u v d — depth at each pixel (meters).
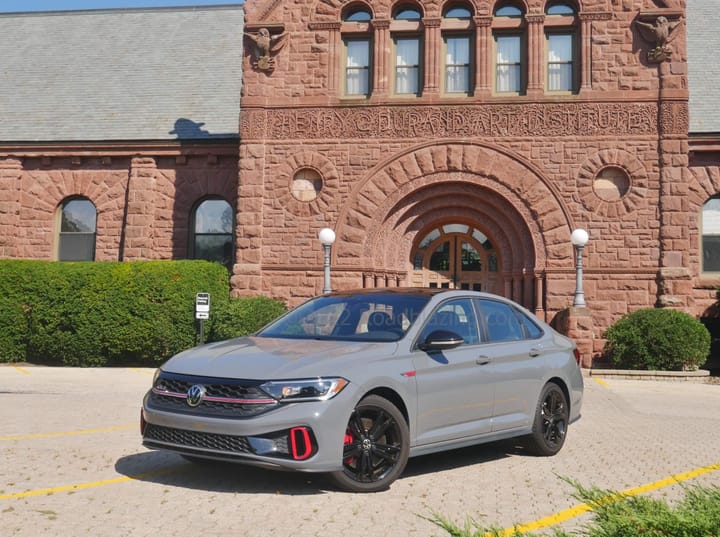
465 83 19.64
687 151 18.55
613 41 18.95
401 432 6.48
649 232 18.56
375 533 5.20
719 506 3.48
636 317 17.44
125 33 27.28
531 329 8.58
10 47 27.28
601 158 18.77
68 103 24.28
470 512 5.81
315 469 5.91
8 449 8.12
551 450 8.19
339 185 19.44
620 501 3.68
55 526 5.30
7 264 18.80
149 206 22.30
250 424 5.90
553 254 18.72
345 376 6.21
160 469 7.16
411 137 19.33
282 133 19.66
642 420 10.95
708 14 24.59
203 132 22.52
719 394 14.25
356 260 19.22
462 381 7.21
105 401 12.32
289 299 19.36
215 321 18.14
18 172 22.88
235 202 22.16
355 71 19.97
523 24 19.38
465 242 20.67
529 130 19.00
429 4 19.53
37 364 18.86
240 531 5.20
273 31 19.86
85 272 18.53
